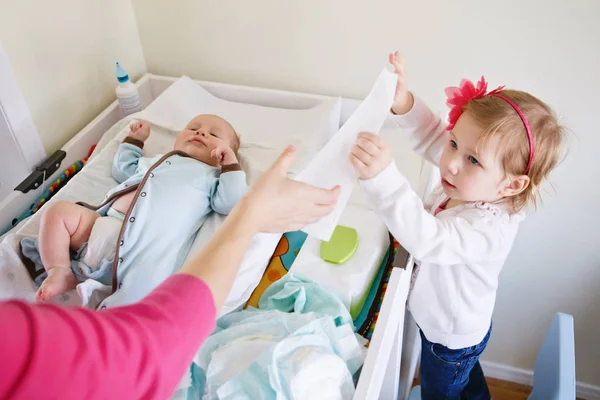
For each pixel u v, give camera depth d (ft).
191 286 1.66
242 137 4.93
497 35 4.48
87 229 3.82
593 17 4.12
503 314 5.98
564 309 5.69
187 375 3.01
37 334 1.22
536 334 5.99
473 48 4.61
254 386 2.84
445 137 3.89
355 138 2.91
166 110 5.16
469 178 3.18
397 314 3.37
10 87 4.32
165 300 1.59
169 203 3.85
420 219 3.01
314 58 5.21
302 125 4.99
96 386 1.30
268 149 4.76
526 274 5.59
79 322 1.34
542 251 5.36
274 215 2.07
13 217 4.37
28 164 4.68
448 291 3.55
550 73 4.50
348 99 5.27
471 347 3.83
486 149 3.08
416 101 3.79
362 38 4.91
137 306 1.54
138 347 1.41
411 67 4.91
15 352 1.18
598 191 4.82
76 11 4.91
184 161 4.25
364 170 2.84
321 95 5.38
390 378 3.97
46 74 4.77
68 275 3.60
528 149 3.06
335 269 3.75
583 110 4.55
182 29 5.49
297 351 2.93
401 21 4.69
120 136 4.81
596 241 5.12
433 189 4.05
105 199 4.16
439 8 4.51
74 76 5.09
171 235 3.79
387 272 3.98
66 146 4.90
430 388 4.32
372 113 2.93
